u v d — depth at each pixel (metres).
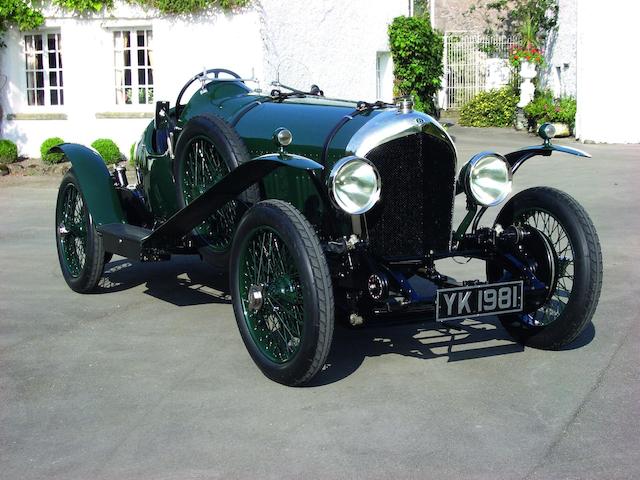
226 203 5.00
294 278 4.21
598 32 15.95
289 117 5.02
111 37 13.70
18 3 13.56
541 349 4.79
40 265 7.25
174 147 5.78
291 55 13.64
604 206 9.37
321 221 4.69
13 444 3.68
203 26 13.12
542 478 3.28
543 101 17.77
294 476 3.34
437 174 4.52
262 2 12.88
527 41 19.86
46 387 4.37
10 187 12.02
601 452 3.49
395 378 4.40
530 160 13.55
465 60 22.98
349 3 15.05
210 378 4.47
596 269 4.40
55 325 5.47
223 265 5.30
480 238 4.70
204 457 3.52
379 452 3.54
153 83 13.61
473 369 4.51
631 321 5.31
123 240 5.49
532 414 3.90
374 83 16.16
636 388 4.20
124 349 4.98
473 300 4.21
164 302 6.04
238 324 4.51
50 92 14.23
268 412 3.98
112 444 3.67
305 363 4.06
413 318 4.41
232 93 5.77
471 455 3.49
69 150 6.20
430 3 23.88
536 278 4.54
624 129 16.11
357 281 4.30
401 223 4.48
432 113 18.09
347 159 4.08
